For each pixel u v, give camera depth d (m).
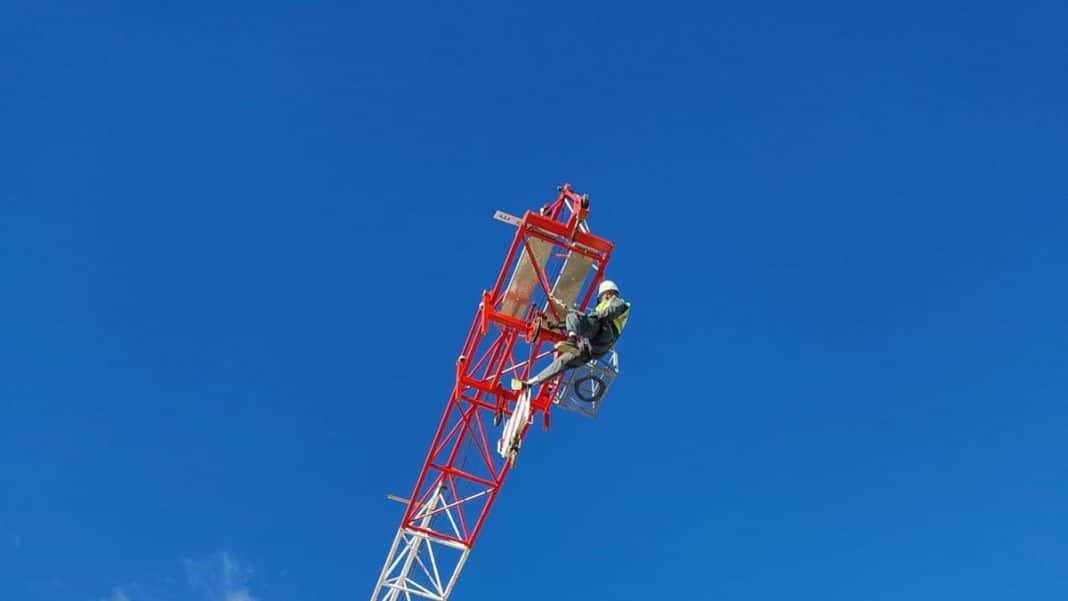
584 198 24.56
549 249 25.48
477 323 26.17
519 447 24.39
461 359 26.34
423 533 28.75
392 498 28.62
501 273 25.66
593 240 25.05
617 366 25.73
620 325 22.91
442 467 28.17
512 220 24.95
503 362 26.38
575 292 26.19
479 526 28.55
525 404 24.45
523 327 25.86
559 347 23.23
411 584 29.19
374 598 29.00
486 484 28.25
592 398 26.09
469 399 26.95
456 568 28.86
